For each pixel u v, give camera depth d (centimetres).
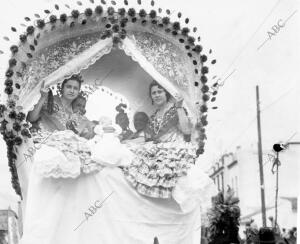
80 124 1173
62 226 973
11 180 1070
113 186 987
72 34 1105
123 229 980
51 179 968
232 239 791
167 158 993
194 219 1017
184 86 1128
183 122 1123
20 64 1045
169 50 1130
